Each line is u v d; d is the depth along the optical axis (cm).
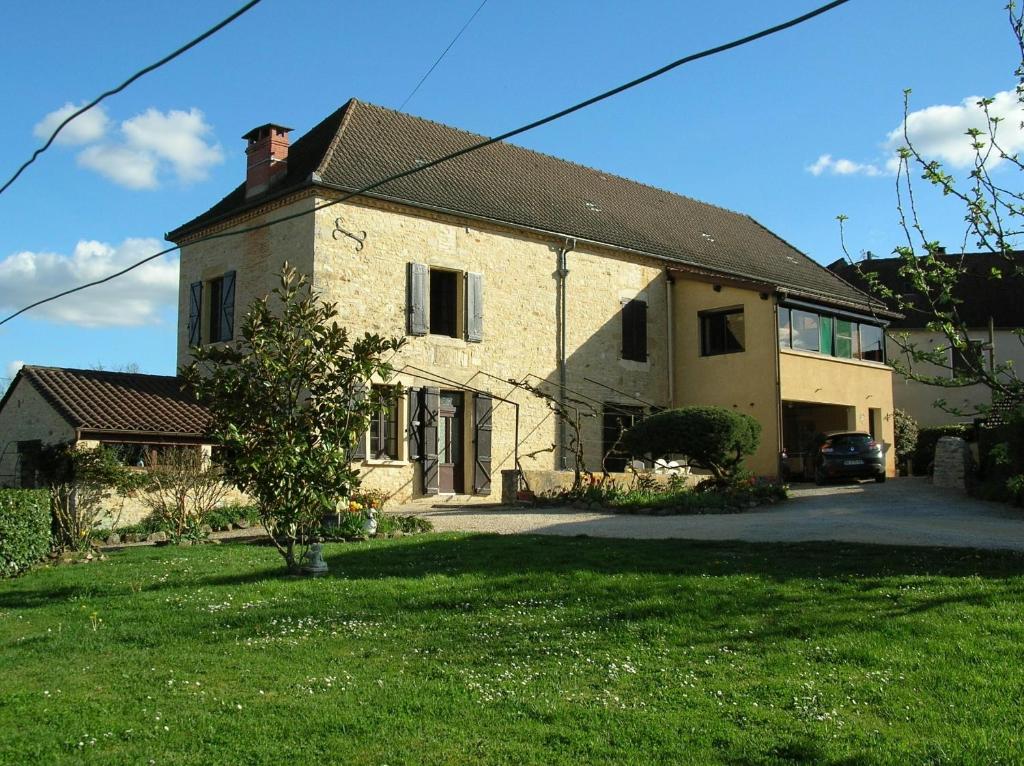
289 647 752
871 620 787
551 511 1744
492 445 2142
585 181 2805
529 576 1002
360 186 1955
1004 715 579
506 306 2202
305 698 614
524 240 2256
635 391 2455
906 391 3328
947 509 1575
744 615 820
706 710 590
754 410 2339
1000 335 3312
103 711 594
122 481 1639
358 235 1959
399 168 2130
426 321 2041
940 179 754
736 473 1906
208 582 1068
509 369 2192
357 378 1092
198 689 641
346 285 1927
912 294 3109
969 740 537
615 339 2428
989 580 913
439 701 605
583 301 2369
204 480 1602
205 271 2223
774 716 579
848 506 1680
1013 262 738
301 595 959
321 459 1071
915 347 766
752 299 2370
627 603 875
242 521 1741
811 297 2403
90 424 1728
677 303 2567
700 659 705
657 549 1155
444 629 805
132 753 523
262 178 2081
